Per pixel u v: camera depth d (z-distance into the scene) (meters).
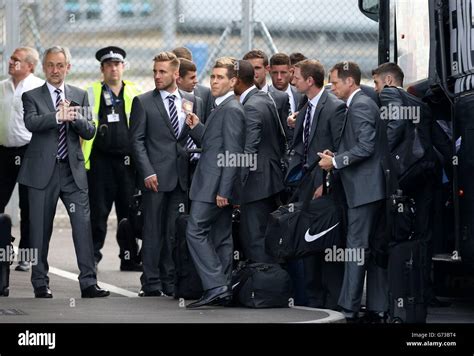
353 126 10.87
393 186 10.72
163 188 12.34
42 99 12.10
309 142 11.58
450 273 12.38
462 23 11.18
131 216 13.93
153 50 21.64
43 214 12.03
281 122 12.56
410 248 10.47
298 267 11.80
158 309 11.04
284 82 12.95
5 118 14.04
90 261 12.20
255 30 16.38
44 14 21.14
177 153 12.41
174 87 12.51
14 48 16.92
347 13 18.22
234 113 11.10
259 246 11.84
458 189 11.24
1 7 17.03
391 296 10.50
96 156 14.31
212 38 19.33
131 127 12.44
